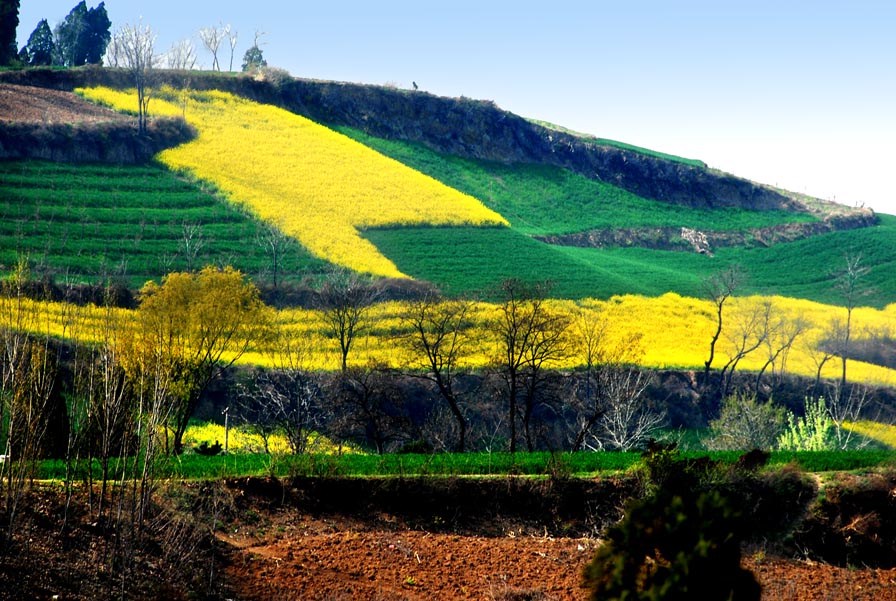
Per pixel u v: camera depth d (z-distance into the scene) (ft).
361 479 110.83
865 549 110.01
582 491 114.21
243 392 204.33
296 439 171.83
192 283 168.35
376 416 178.81
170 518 87.45
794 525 111.04
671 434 243.60
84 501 85.35
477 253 365.40
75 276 264.11
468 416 216.13
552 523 111.55
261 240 322.96
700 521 57.72
